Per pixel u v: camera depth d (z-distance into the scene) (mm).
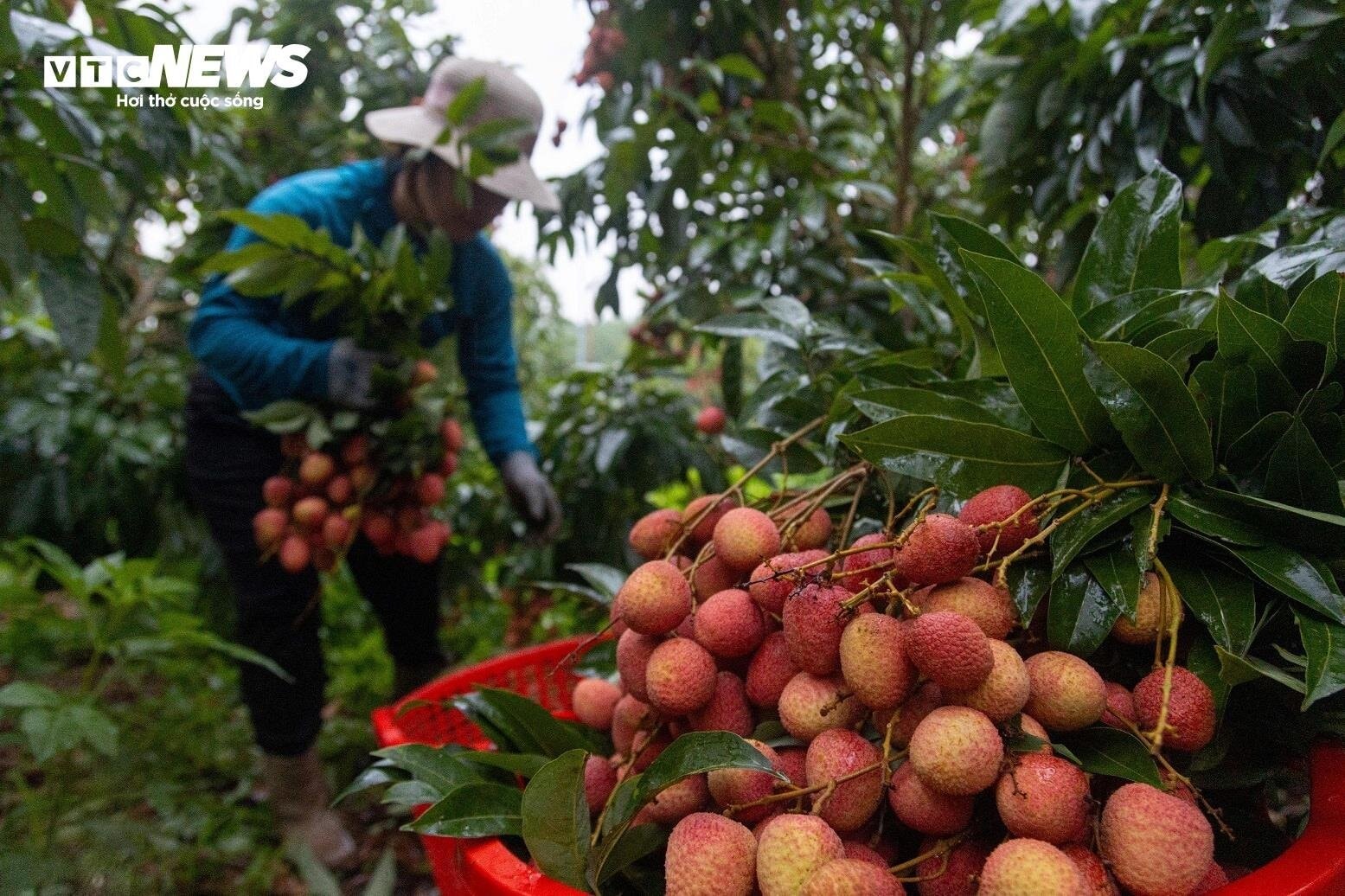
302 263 1579
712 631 818
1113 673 806
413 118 1842
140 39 1376
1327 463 712
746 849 681
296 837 1809
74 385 2645
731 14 2156
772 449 1024
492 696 933
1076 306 918
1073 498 788
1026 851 613
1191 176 1418
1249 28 1201
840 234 2164
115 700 2623
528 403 4742
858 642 712
